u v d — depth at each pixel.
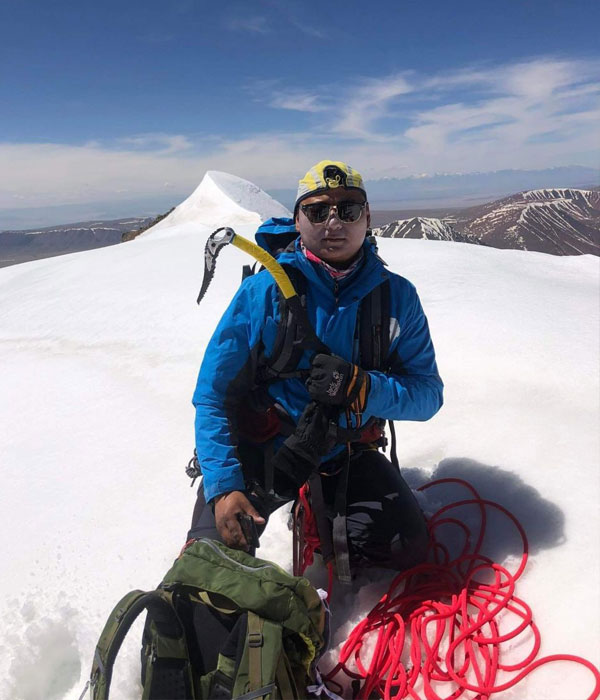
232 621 1.51
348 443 1.89
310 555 2.06
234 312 1.87
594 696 1.44
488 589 1.84
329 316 1.83
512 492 2.35
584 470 2.41
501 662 1.65
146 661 1.47
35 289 8.50
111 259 9.91
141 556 2.33
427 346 1.95
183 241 11.16
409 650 1.75
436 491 2.48
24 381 4.75
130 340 5.48
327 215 1.69
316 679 1.57
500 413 3.09
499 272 6.46
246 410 1.93
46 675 1.90
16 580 2.27
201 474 1.97
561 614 1.73
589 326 4.28
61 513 2.73
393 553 1.91
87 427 3.71
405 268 6.64
